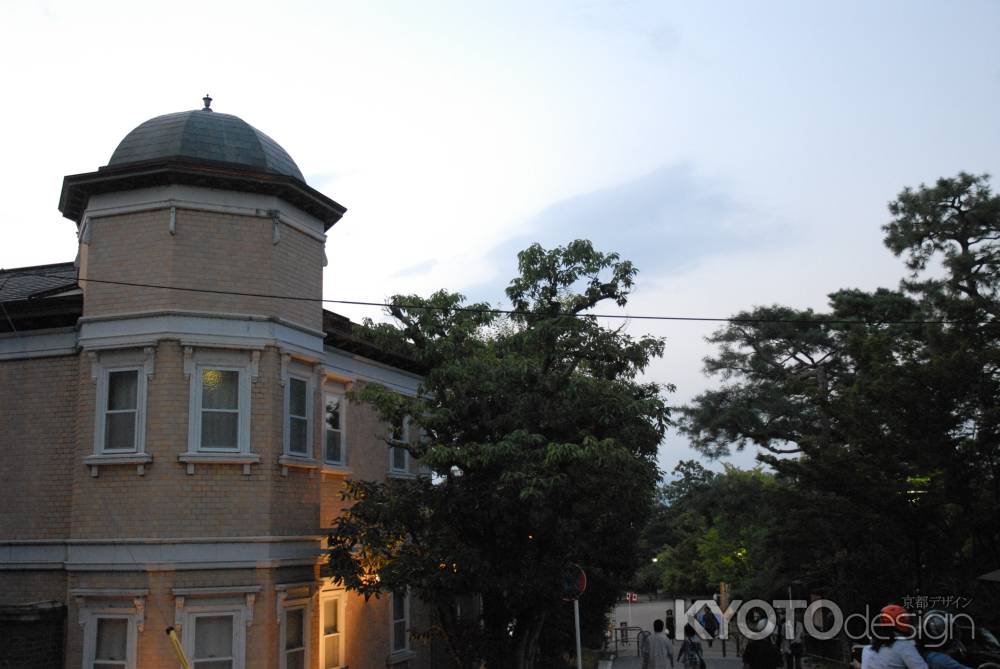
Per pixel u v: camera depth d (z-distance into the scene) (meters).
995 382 20.19
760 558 39.72
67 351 16.86
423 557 15.62
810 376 38.66
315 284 18.08
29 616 14.81
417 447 17.34
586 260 16.61
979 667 15.53
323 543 17.58
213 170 16.30
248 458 15.84
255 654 15.47
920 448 20.86
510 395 16.56
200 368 15.98
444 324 17.36
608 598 29.53
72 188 16.59
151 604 15.07
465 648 17.45
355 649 19.53
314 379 17.75
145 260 16.20
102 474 15.77
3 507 16.66
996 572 18.19
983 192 30.14
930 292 28.38
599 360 17.33
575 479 16.03
